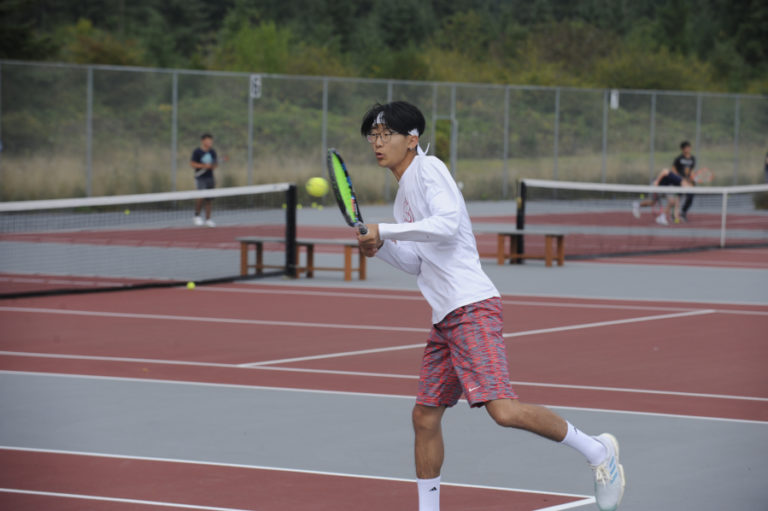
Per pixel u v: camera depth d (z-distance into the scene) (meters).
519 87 59.50
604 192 61.41
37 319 20.22
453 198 8.32
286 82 54.03
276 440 11.46
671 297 23.97
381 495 9.48
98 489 9.60
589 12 134.88
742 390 14.17
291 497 9.41
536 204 56.50
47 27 102.06
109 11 107.06
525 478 10.09
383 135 8.65
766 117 64.50
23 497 9.33
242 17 108.12
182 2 112.25
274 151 53.22
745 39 122.56
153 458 10.71
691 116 63.12
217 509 9.02
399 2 115.81
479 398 8.12
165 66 86.19
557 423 8.21
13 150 47.66
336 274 28.50
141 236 38.12
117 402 13.27
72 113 48.88
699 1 133.25
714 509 9.15
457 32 115.88
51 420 12.30
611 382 14.62
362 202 55.31
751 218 50.44
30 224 42.50
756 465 10.56
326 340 18.00
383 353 16.80
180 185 50.81
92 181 49.06
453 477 10.11
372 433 11.79
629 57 87.88
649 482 9.95
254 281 26.70
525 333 18.80
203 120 51.66
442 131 57.94
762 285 26.52
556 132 60.25
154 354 16.59
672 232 42.97
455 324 8.34
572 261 32.34
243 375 15.02
